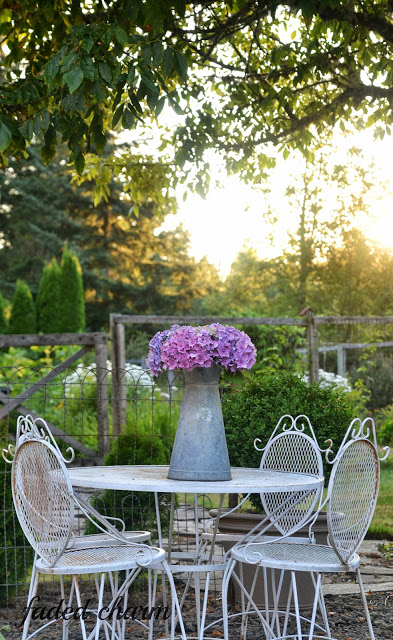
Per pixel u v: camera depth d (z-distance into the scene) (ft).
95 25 13.79
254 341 33.53
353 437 10.53
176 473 11.29
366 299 55.06
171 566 11.46
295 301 58.85
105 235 94.68
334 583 16.37
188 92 22.48
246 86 23.45
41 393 35.22
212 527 14.57
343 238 54.90
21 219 93.81
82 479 10.62
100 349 25.77
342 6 17.33
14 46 19.94
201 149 21.98
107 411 24.99
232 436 15.72
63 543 9.92
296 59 21.99
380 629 13.41
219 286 90.27
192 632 13.56
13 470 10.84
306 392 16.44
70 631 13.64
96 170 26.50
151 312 96.17
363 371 37.78
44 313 68.80
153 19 14.98
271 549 11.83
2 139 14.15
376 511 23.06
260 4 19.10
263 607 14.30
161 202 27.17
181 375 12.01
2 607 15.02
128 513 16.21
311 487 10.92
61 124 15.16
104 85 14.30
